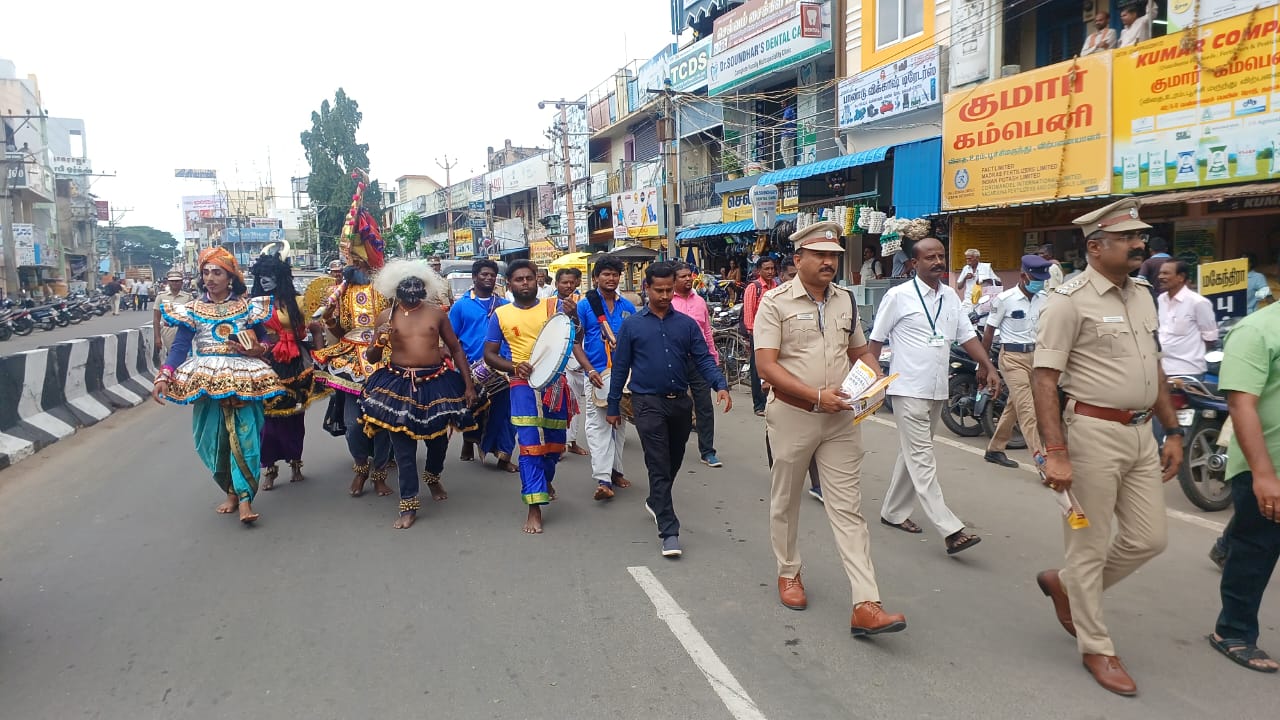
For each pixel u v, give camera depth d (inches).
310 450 342.0
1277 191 344.5
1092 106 425.7
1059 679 144.9
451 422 240.7
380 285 242.4
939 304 215.2
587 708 135.8
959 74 521.3
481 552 213.0
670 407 211.5
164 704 138.6
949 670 148.3
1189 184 388.5
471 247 1820.9
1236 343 139.4
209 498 267.9
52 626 170.2
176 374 232.1
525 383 233.3
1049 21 511.2
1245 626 152.1
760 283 402.3
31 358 371.6
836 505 165.5
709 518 242.7
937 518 208.7
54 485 290.7
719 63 794.2
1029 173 460.4
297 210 3415.4
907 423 213.0
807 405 165.2
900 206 548.1
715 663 150.8
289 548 217.3
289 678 146.6
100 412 430.3
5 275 1373.0
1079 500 142.8
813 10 671.8
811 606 177.2
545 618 171.3
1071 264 498.6
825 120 689.0
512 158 2108.8
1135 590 185.2
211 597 184.4
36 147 1889.8
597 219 1302.9
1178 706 135.8
